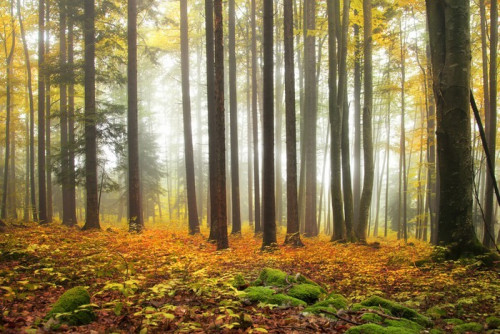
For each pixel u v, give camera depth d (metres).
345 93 17.42
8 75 24.02
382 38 18.80
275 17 26.95
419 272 8.95
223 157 13.19
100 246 10.53
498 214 33.09
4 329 3.95
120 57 21.53
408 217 36.03
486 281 7.55
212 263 9.32
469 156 9.85
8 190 31.27
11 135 29.67
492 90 13.91
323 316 5.04
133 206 18.12
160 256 9.73
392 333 4.23
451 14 10.01
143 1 21.72
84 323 4.50
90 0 18.48
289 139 15.11
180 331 4.10
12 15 23.86
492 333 4.78
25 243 9.65
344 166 17.14
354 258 11.41
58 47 27.52
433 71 10.41
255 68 22.92
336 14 17.97
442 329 5.11
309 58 21.59
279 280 6.78
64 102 24.39
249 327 4.39
